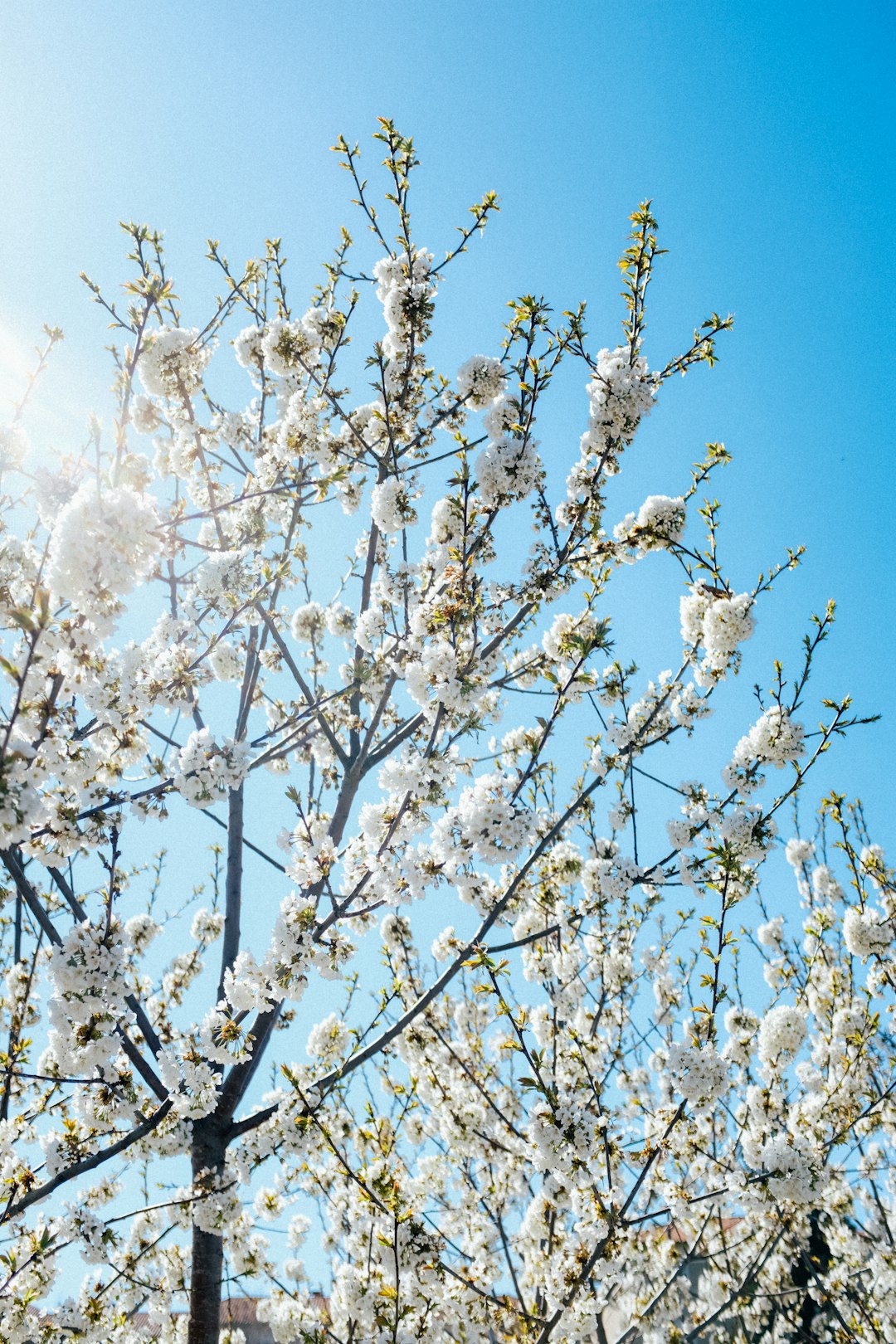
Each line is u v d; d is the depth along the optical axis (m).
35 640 3.62
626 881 6.87
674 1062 6.48
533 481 6.32
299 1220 10.39
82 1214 6.38
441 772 6.21
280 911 6.22
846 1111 7.71
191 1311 6.66
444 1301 7.48
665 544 6.85
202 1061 6.23
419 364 7.38
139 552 4.41
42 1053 7.36
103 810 5.61
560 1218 8.20
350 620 8.93
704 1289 10.55
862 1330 9.90
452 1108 8.63
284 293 8.24
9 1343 5.79
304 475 7.22
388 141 6.66
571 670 7.27
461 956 6.77
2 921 7.39
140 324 5.84
